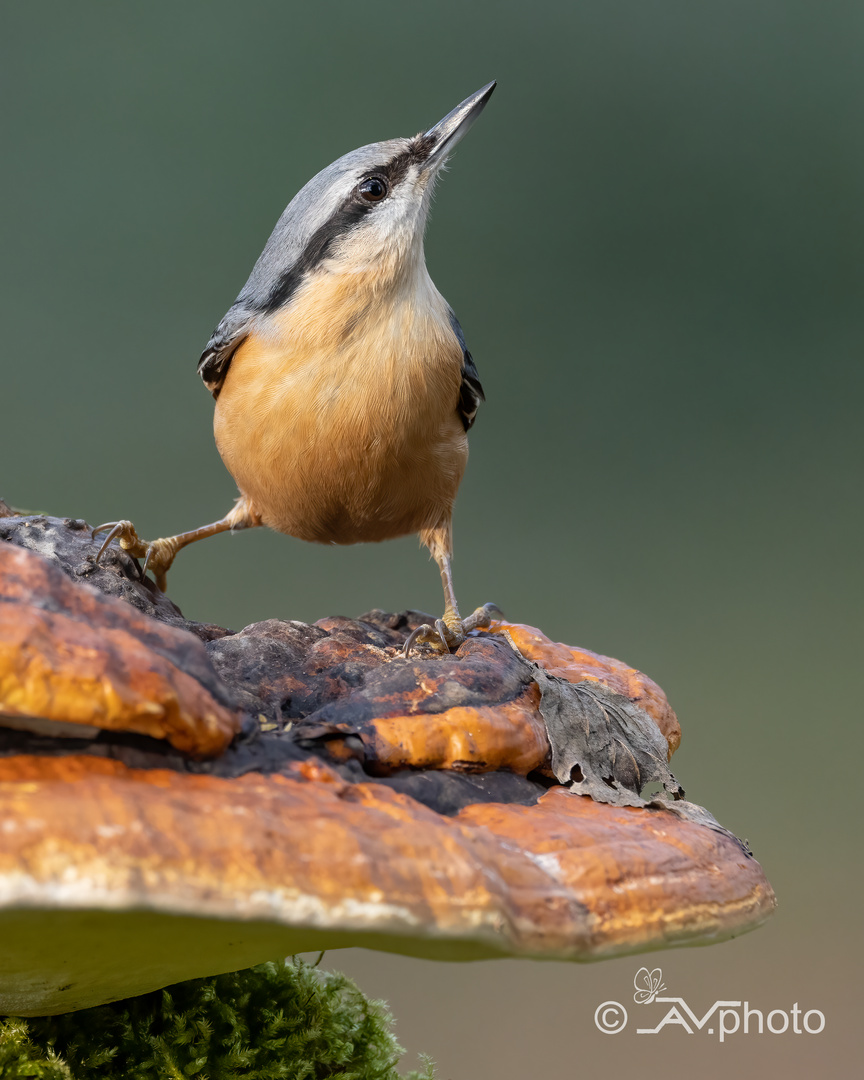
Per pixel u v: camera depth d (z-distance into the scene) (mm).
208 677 3049
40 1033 3326
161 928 2652
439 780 3320
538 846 3262
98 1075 3326
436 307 3410
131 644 2805
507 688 3334
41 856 2318
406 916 2605
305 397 3400
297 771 3129
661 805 3330
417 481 3412
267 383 3402
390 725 3322
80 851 2350
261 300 3410
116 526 3379
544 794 3326
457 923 2662
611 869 3219
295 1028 3338
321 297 3400
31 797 2451
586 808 3326
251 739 3176
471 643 3344
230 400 3410
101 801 2498
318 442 3402
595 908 3115
